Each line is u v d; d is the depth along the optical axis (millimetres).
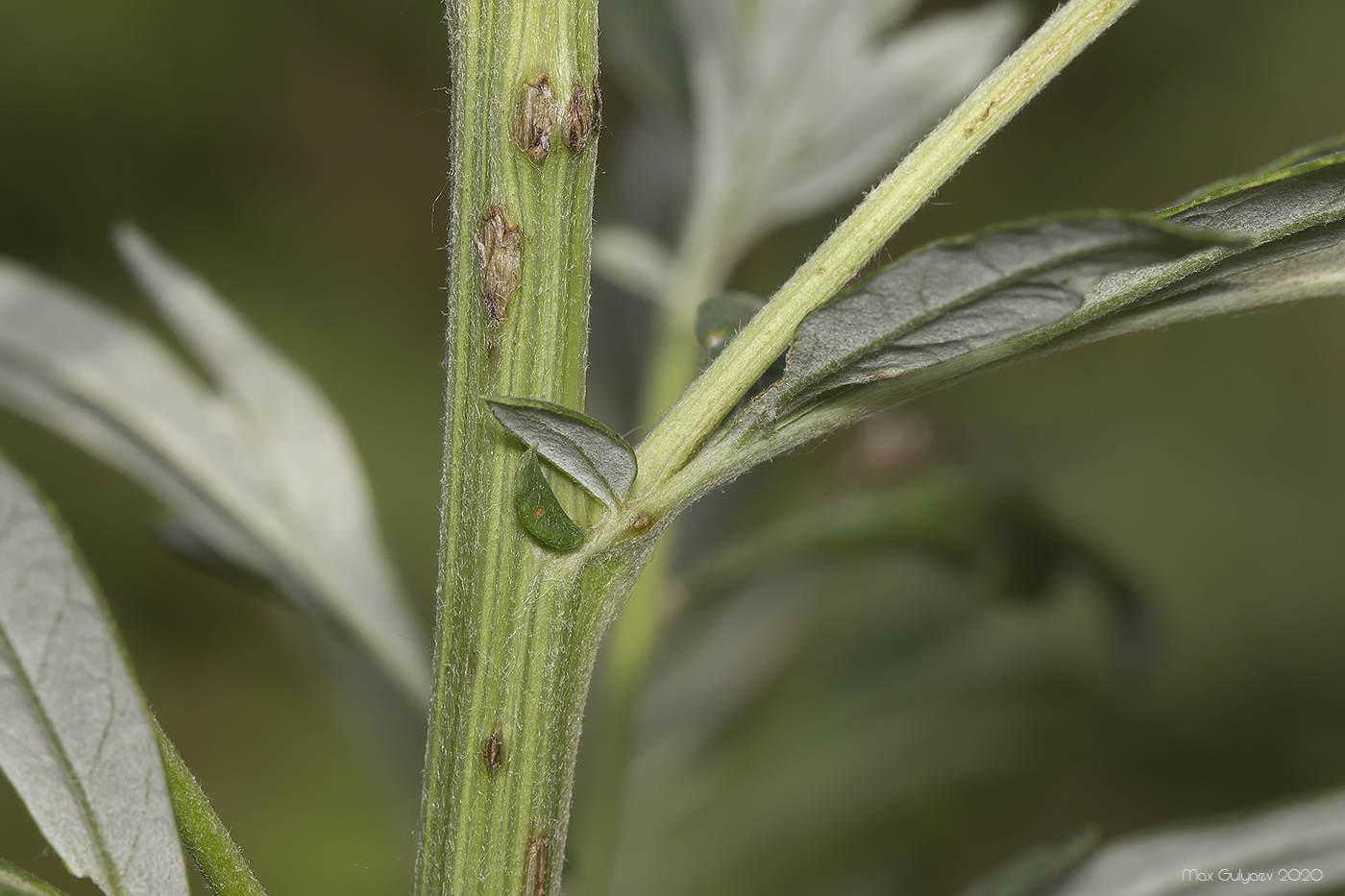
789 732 388
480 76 203
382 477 831
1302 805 232
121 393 246
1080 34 199
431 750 210
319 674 350
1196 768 668
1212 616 687
